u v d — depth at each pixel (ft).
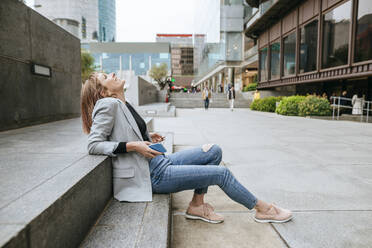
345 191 9.48
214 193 9.47
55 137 10.50
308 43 51.83
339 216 7.50
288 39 60.75
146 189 6.30
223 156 14.82
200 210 7.19
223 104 85.35
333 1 42.91
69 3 348.59
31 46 15.37
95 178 5.41
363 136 22.48
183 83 298.35
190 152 7.11
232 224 7.09
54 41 18.24
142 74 195.93
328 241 6.20
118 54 194.70
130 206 6.05
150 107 45.88
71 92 21.06
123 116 6.31
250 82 134.21
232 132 24.43
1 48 12.80
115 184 6.40
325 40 45.98
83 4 371.35
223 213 7.78
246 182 10.43
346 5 39.86
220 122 33.88
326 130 26.55
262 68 78.69
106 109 6.07
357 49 37.99
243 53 112.98
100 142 6.07
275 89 81.66
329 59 44.88
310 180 10.69
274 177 11.07
